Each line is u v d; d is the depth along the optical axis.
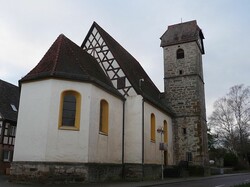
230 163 52.38
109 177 21.17
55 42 22.75
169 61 35.03
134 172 23.19
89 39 27.38
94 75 22.20
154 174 25.53
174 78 34.12
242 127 50.66
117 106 23.69
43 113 18.66
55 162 17.91
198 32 35.38
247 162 53.78
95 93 20.55
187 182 21.11
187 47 34.44
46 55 21.88
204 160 31.27
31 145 18.50
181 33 35.31
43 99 18.95
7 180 20.27
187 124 32.03
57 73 19.14
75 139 18.80
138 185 17.61
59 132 18.50
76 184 17.62
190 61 33.81
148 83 33.00
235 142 51.31
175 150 31.91
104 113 22.09
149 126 25.61
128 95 24.72
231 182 20.70
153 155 25.95
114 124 22.92
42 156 17.88
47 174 17.61
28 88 19.81
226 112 52.22
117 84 25.22
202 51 37.53
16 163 18.67
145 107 24.98
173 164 31.33
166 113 30.89
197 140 31.17
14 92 36.81
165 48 35.69
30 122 18.98
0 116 31.30
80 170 18.41
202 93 35.16
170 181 21.64
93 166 19.28
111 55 25.91
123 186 16.86
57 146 18.27
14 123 32.56
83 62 22.42
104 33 27.95
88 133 19.23
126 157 23.73
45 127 18.31
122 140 23.83
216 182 20.80
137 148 23.62
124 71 25.14
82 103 19.55
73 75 19.59
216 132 53.38
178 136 32.12
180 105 32.97
